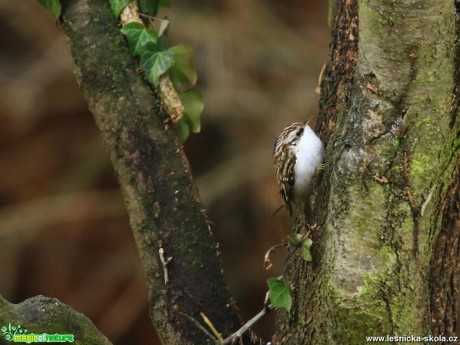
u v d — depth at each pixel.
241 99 14.08
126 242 14.80
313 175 5.66
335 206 4.84
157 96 5.91
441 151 4.71
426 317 4.87
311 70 14.33
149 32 5.93
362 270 4.73
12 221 14.37
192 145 14.72
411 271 4.73
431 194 4.72
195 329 5.77
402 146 4.68
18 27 14.62
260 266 14.29
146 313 14.77
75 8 6.01
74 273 14.70
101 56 5.92
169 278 5.79
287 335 5.50
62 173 14.78
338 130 5.24
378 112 4.68
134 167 5.85
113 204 14.59
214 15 14.41
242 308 14.38
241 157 14.24
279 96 14.21
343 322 4.78
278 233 14.22
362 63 4.68
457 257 5.22
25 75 14.64
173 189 5.83
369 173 4.73
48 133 14.87
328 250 4.88
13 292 14.48
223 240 14.46
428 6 4.37
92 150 14.77
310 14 14.72
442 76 4.55
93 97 5.94
